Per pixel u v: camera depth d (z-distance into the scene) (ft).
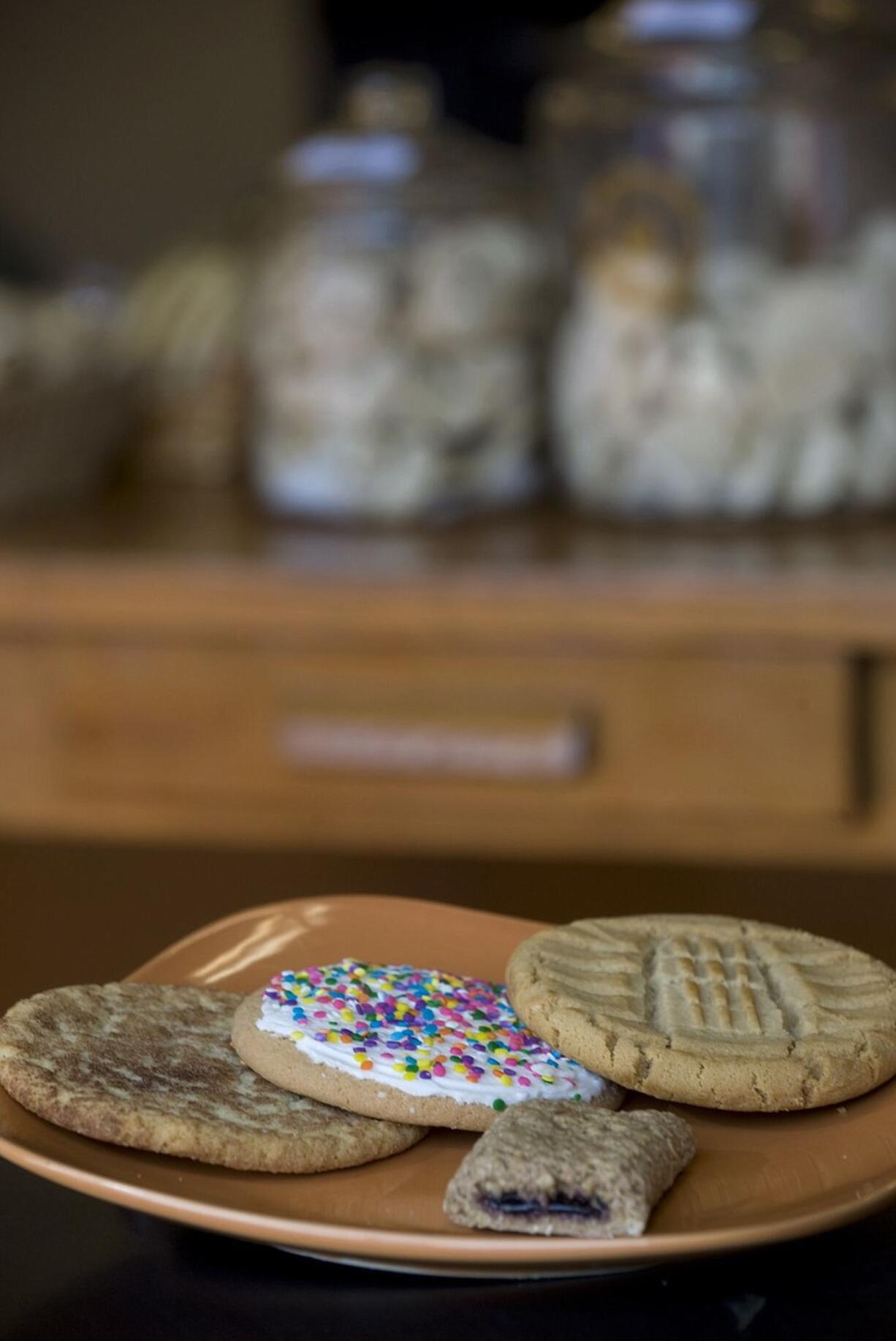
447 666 4.63
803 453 4.92
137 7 6.72
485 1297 2.47
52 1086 2.56
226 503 5.67
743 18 4.91
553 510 5.40
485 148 5.54
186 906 3.39
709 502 4.98
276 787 4.79
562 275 5.34
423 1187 2.54
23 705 4.90
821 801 4.54
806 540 4.86
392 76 5.47
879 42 4.99
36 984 3.11
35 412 5.21
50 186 6.88
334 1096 2.60
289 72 6.71
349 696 4.69
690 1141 2.54
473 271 5.04
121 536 5.11
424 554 4.78
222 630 4.71
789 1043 2.65
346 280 5.00
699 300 4.87
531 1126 2.50
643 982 2.74
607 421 4.97
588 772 4.63
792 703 4.50
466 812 4.69
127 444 6.02
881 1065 2.64
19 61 6.78
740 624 4.45
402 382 5.01
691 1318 2.44
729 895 3.35
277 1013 2.68
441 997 2.74
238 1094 2.61
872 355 4.85
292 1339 2.43
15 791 4.96
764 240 4.91
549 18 6.30
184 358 5.94
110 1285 2.49
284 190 5.31
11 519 5.41
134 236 6.89
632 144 4.91
